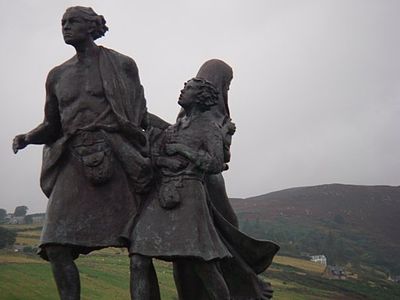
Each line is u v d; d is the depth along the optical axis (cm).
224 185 619
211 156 541
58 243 516
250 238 599
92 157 530
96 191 534
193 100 557
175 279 612
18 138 566
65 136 541
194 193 536
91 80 546
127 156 534
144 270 524
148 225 528
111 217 534
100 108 542
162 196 533
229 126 615
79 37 546
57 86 550
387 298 4450
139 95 567
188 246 518
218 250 542
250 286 607
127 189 542
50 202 531
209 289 540
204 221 536
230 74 662
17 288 2558
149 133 563
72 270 523
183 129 553
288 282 4178
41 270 2983
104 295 2423
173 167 539
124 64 562
